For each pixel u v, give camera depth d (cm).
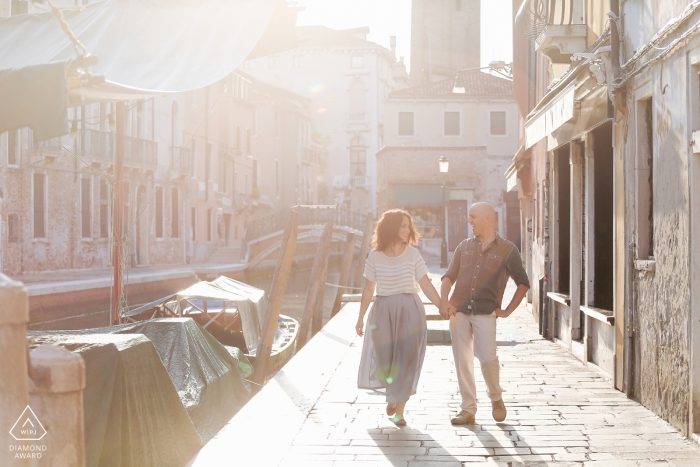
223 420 875
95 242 3353
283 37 1252
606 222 904
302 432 582
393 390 596
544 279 1167
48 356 284
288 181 6462
